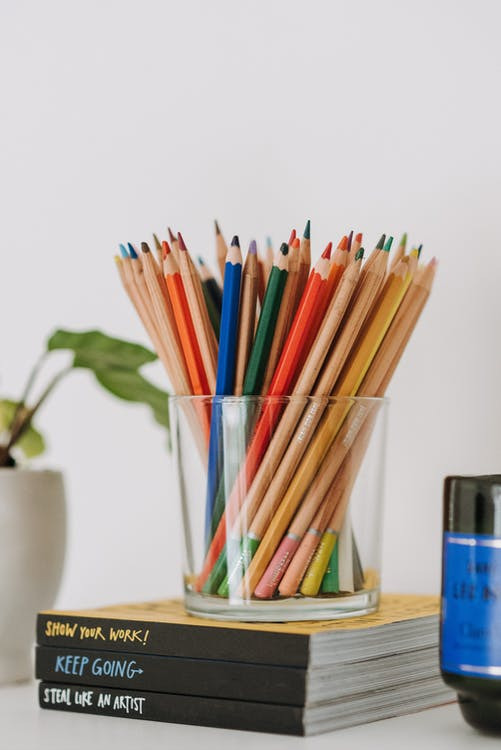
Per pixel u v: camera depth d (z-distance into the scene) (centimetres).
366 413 60
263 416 59
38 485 74
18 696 68
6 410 83
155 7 91
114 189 93
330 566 59
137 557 91
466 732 54
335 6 81
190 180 89
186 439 62
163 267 63
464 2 75
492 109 74
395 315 61
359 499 61
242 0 86
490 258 73
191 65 89
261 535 58
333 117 81
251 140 85
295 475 59
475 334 74
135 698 58
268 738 52
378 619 59
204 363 62
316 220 82
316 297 58
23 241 98
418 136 77
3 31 100
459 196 75
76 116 96
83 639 61
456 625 52
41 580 74
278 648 53
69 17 96
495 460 73
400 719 57
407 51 78
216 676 55
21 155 99
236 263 60
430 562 75
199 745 51
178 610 65
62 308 96
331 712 54
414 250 61
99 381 82
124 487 92
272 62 85
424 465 76
